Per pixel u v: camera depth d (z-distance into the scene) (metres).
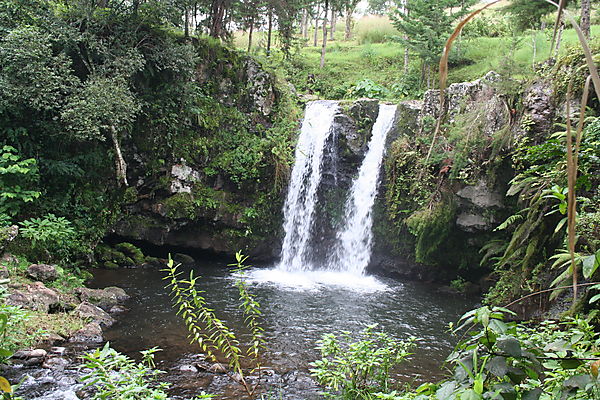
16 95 9.86
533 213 8.12
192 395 5.63
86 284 10.38
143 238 12.99
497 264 9.34
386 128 13.73
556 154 3.80
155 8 11.80
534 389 1.77
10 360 6.06
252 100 14.36
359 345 3.93
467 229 11.54
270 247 14.05
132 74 11.88
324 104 14.66
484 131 11.03
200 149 13.45
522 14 12.90
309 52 25.22
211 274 12.33
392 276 13.29
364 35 27.28
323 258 14.20
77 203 11.87
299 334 8.17
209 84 13.97
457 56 18.02
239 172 13.62
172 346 7.25
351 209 13.95
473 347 1.88
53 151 11.51
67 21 11.76
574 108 9.05
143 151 12.72
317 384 6.08
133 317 8.59
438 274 12.64
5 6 10.79
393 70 21.06
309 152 14.40
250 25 17.27
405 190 12.93
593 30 17.50
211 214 13.46
